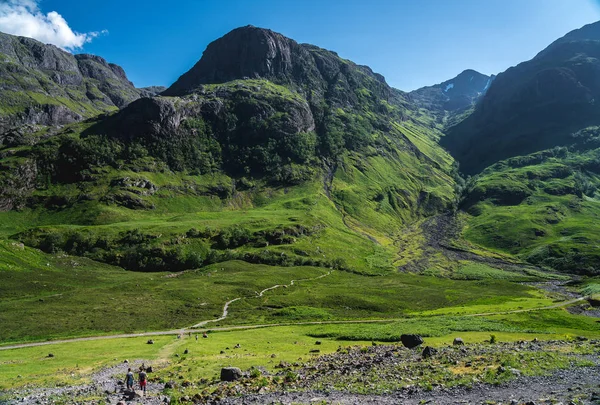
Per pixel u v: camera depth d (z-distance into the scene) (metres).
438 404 25.27
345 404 26.94
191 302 127.00
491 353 42.16
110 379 45.09
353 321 103.44
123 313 110.62
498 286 174.62
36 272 164.12
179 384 40.25
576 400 23.17
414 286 174.12
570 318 94.00
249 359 54.25
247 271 189.62
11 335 87.06
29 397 36.69
